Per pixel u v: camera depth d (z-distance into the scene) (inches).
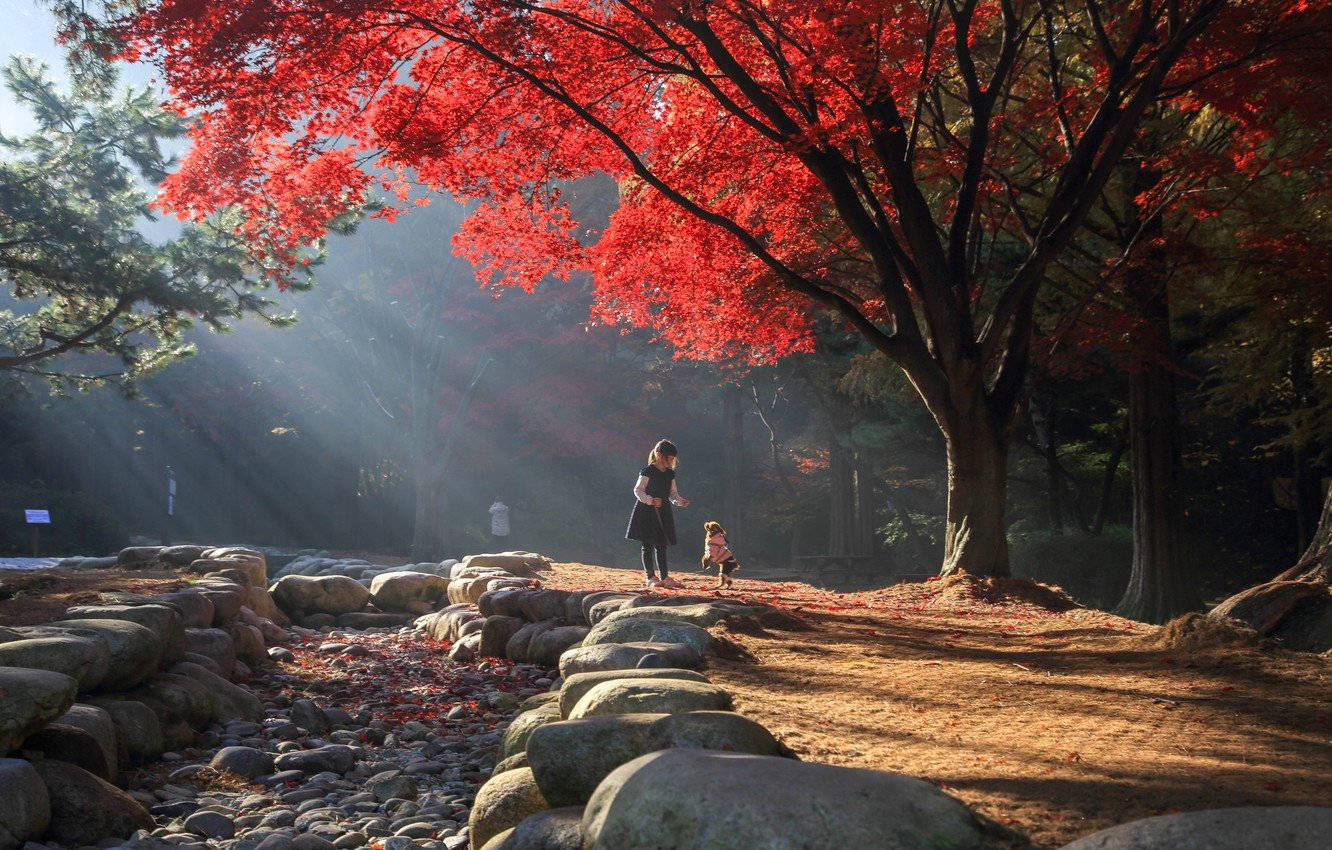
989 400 494.3
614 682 184.4
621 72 478.0
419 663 437.4
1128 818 122.9
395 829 214.7
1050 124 572.4
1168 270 569.6
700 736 142.2
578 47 442.3
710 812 100.1
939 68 486.9
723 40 445.4
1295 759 154.5
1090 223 607.8
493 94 455.8
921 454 1122.0
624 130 522.3
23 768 190.9
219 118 422.0
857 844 96.2
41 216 630.5
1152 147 583.5
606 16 450.9
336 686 386.9
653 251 562.9
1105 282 525.7
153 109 671.8
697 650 264.7
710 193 548.1
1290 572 339.3
